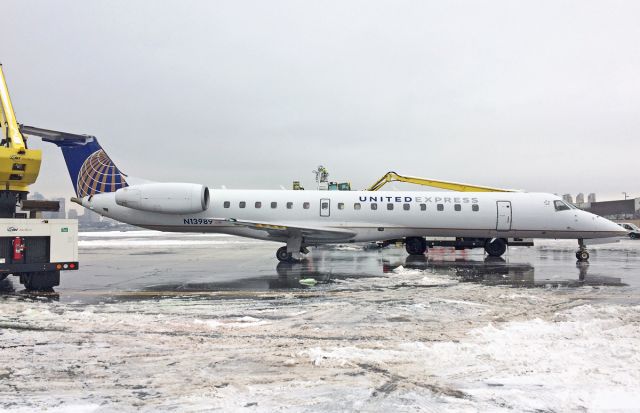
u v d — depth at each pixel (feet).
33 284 36.35
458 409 14.32
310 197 60.85
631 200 250.16
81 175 61.46
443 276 45.96
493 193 62.69
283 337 22.90
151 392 15.74
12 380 16.88
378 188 84.53
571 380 16.69
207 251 88.53
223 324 25.46
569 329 23.72
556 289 37.88
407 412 14.12
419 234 61.93
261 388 16.10
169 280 43.75
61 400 15.05
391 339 22.53
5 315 27.61
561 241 130.52
